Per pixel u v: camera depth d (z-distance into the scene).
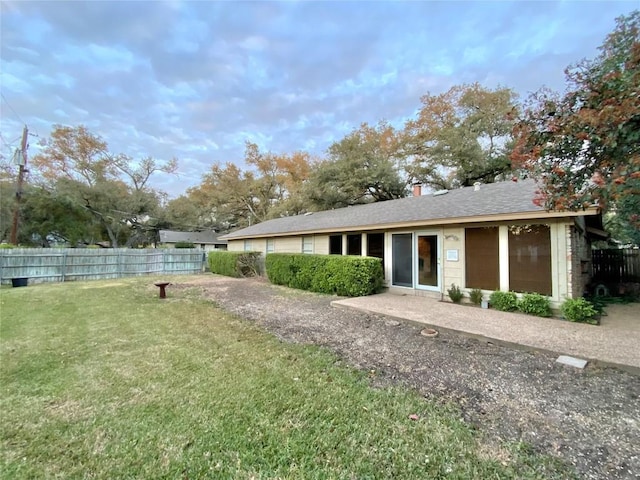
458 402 2.96
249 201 33.78
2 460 2.18
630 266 10.46
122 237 30.95
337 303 7.55
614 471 2.04
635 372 3.55
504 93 19.17
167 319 6.35
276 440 2.39
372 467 2.10
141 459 2.20
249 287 11.45
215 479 2.01
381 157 22.23
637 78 2.80
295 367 3.81
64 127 25.52
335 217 13.60
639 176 2.73
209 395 3.09
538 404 2.90
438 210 8.67
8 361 4.00
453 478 1.99
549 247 6.48
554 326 5.42
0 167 21.44
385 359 4.08
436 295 8.45
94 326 5.78
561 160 3.55
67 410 2.82
